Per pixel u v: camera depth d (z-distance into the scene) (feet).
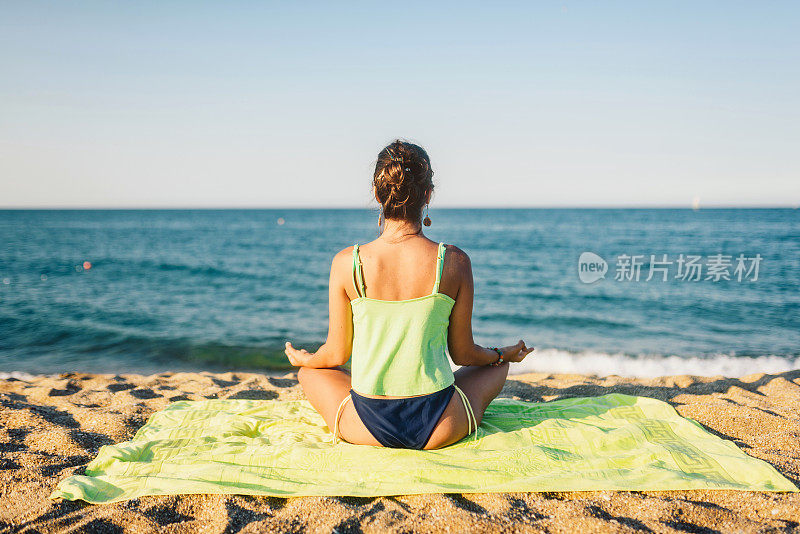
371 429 7.32
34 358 22.16
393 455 7.20
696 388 13.16
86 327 28.76
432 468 6.89
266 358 22.65
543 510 6.23
